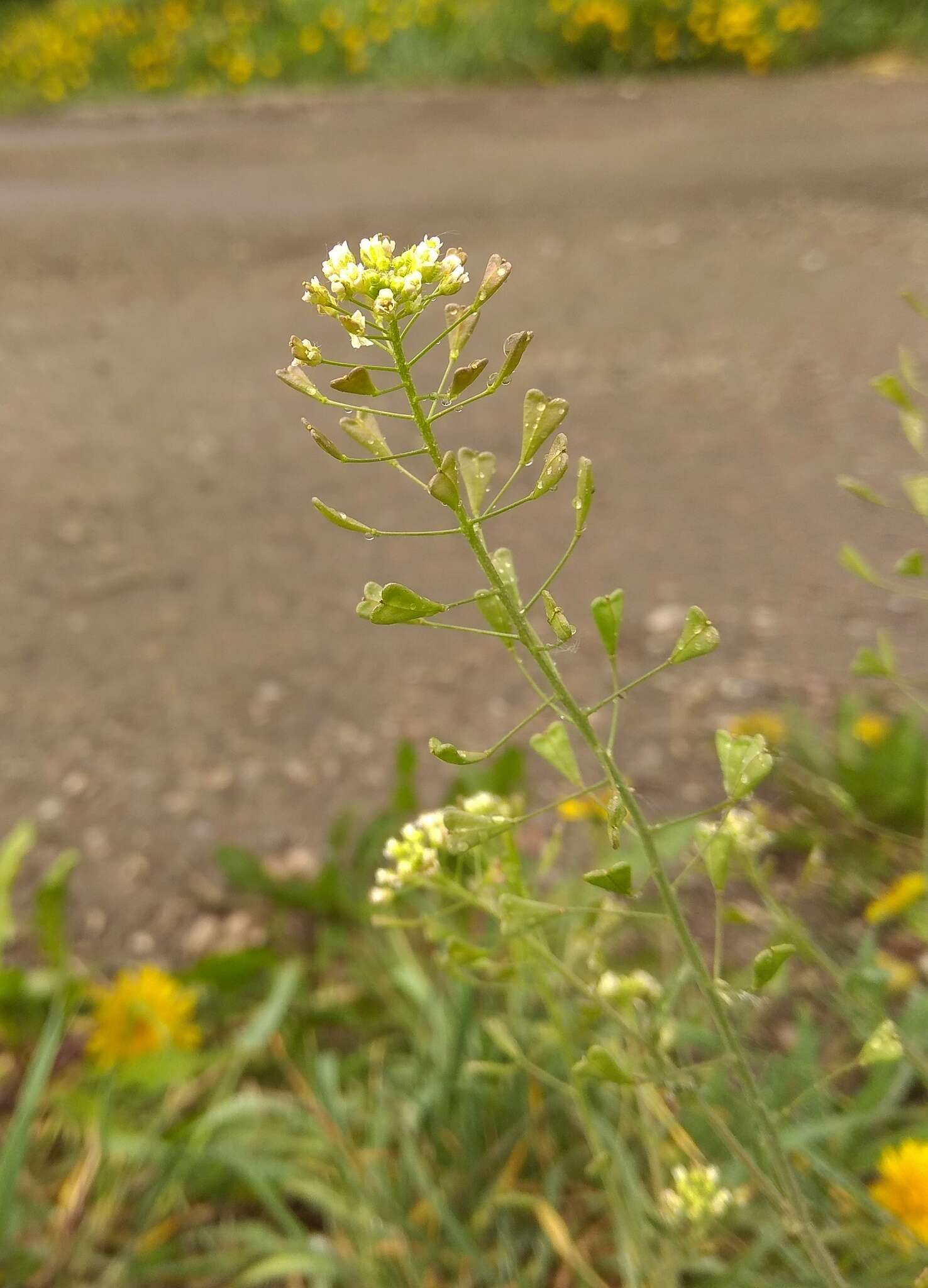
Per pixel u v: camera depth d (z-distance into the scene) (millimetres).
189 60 1310
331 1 1281
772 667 326
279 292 679
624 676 333
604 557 395
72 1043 233
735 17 1095
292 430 524
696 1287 176
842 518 397
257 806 303
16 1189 208
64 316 682
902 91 971
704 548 391
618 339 558
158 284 713
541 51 1172
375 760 315
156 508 466
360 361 545
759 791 268
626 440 470
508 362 105
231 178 919
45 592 414
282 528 443
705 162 812
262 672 360
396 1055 231
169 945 263
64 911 275
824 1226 175
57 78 1319
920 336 517
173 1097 225
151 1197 205
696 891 245
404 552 417
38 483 491
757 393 493
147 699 352
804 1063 188
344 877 260
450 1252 194
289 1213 206
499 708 329
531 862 260
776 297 583
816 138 841
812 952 166
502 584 113
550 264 662
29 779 322
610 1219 194
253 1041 214
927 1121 183
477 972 197
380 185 847
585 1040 202
